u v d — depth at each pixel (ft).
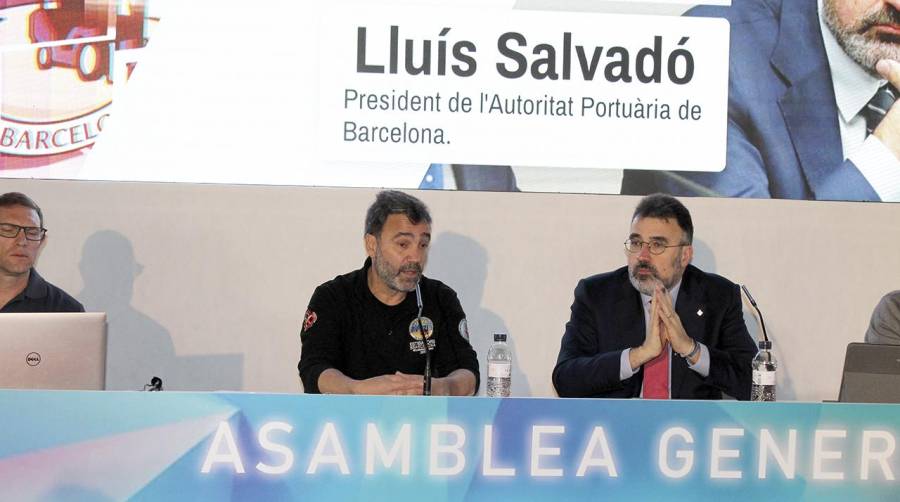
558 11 12.23
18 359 6.91
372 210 9.41
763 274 12.47
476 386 9.06
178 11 11.84
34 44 11.69
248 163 12.01
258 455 5.81
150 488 5.73
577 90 12.26
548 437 5.95
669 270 10.12
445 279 12.28
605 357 9.68
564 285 12.41
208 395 5.77
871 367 7.85
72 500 5.65
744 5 12.36
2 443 5.59
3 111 11.67
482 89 12.19
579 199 12.35
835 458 6.04
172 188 11.96
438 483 5.90
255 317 12.13
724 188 12.40
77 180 11.83
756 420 6.01
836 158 12.41
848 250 12.53
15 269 10.26
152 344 12.01
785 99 12.40
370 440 5.86
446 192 12.22
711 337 10.19
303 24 12.00
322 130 12.06
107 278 11.93
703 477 6.01
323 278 12.17
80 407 5.67
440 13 12.12
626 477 5.98
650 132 12.34
